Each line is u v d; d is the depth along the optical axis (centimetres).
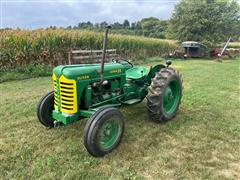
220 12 2745
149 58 1973
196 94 703
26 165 339
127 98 478
